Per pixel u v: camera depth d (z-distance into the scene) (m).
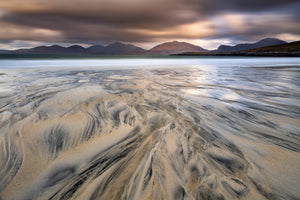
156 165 1.55
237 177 1.42
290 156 1.72
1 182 1.33
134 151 1.77
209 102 3.67
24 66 12.14
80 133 2.12
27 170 1.46
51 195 1.23
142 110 3.06
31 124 2.32
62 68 11.08
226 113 3.00
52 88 4.73
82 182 1.35
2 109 2.91
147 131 2.23
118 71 9.84
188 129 2.32
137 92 4.49
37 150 1.75
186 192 1.27
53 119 2.51
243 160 1.65
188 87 5.34
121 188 1.30
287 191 1.27
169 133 2.18
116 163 1.58
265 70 10.80
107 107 3.15
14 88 4.70
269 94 4.48
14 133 2.07
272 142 2.01
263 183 1.35
